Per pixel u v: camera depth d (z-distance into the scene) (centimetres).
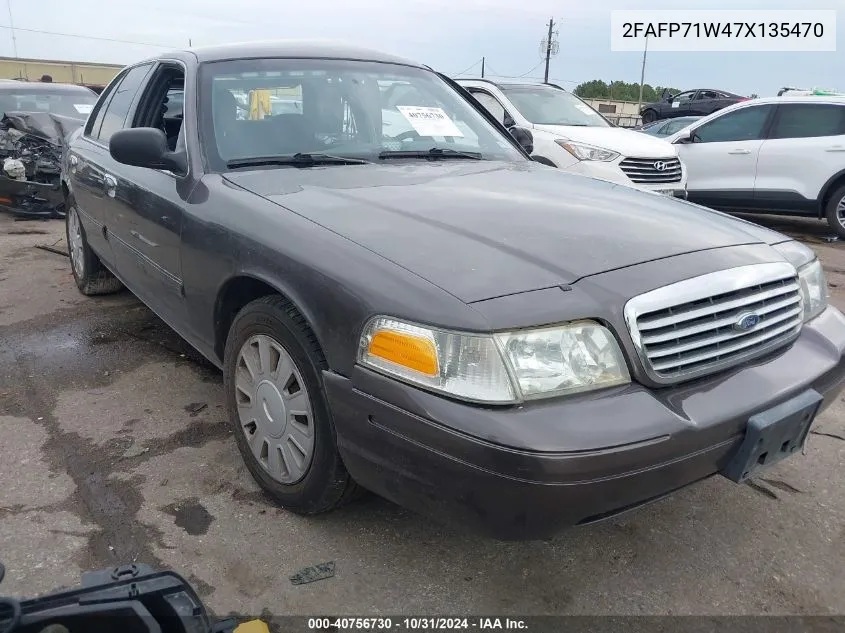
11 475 287
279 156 312
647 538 259
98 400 356
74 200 490
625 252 224
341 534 254
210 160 303
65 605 146
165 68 386
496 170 329
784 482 297
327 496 243
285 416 251
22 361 403
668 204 291
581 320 197
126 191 359
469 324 189
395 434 201
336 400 216
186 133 312
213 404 353
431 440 192
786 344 240
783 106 880
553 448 181
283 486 258
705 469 207
